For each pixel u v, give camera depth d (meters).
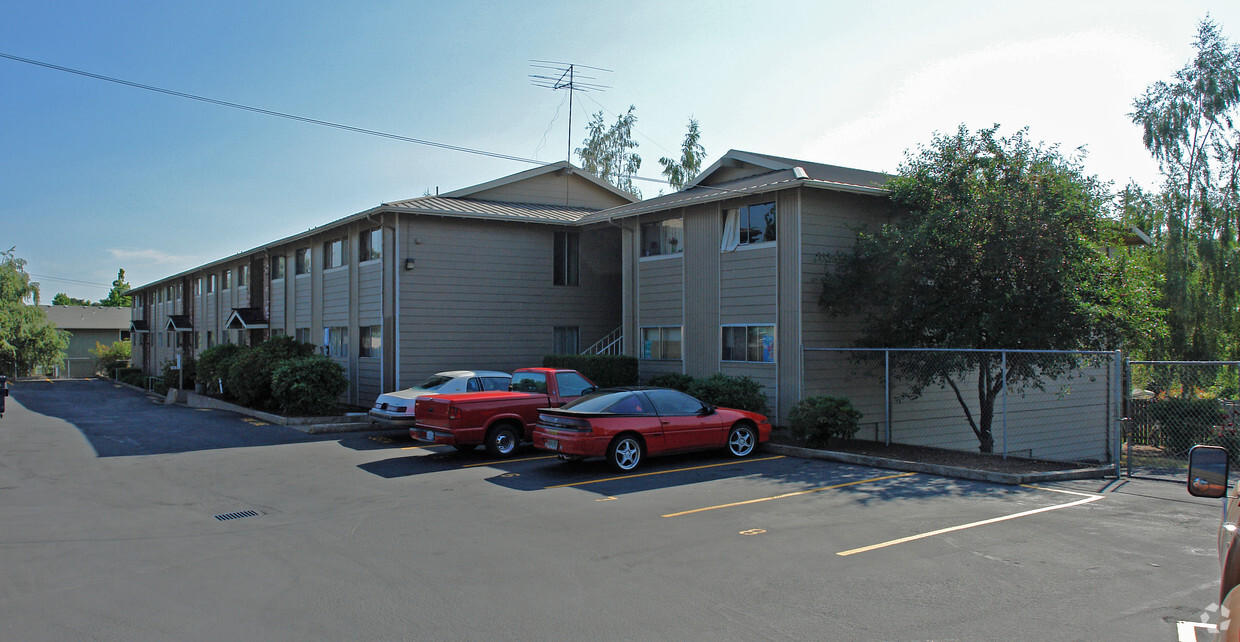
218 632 5.44
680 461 13.63
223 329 37.94
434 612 5.83
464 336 23.39
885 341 16.84
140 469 13.00
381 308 23.09
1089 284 15.52
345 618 5.71
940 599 6.00
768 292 17.78
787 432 17.11
